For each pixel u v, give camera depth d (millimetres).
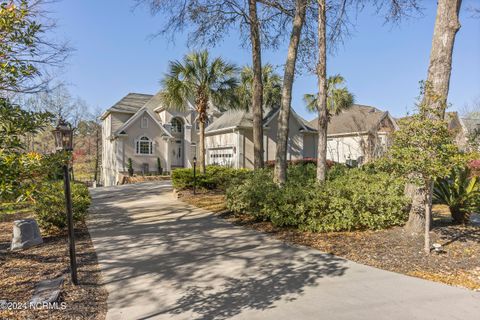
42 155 2799
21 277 4332
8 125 2506
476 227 6766
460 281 4109
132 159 24453
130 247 5844
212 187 13844
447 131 4836
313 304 3510
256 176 9203
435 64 5879
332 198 6637
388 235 6156
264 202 7406
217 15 11664
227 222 7969
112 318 3244
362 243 5773
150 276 4422
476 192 6676
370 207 6648
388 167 5848
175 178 13734
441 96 5215
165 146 25828
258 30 11211
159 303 3590
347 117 29344
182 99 13844
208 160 23531
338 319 3172
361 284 4047
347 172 10117
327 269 4598
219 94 13828
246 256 5270
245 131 19984
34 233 5977
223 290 3932
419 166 4852
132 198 13141
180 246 5895
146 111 24953
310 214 6703
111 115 26828
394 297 3658
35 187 2488
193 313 3342
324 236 6336
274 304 3525
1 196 2373
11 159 2344
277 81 20453
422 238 5871
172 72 13383
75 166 39344
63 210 6879
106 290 3953
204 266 4812
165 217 8727
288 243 6004
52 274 4457
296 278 4285
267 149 20828
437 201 7117
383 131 23516
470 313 3270
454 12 5832
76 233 6938
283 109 8539
